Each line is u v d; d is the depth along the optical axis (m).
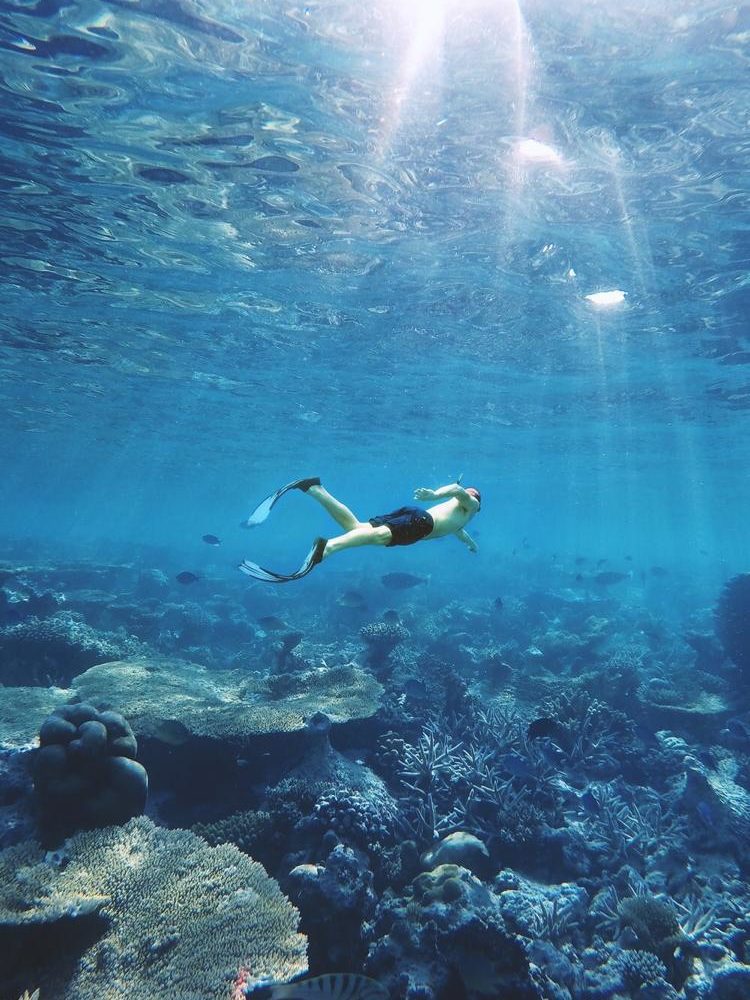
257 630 25.52
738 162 10.26
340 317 18.61
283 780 8.60
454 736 11.38
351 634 24.53
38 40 8.15
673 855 9.13
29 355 23.39
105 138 10.20
